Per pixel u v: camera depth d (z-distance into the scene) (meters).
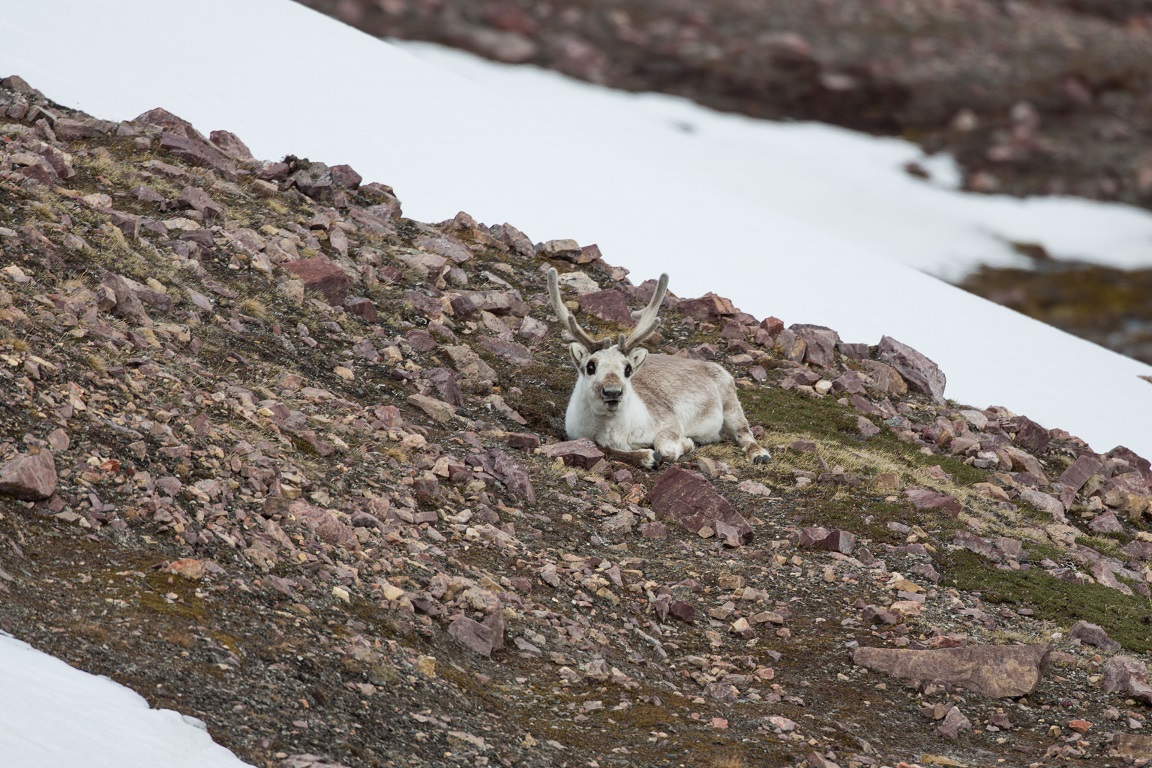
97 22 131.62
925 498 62.12
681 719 36.09
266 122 126.00
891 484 63.09
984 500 66.31
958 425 78.81
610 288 87.81
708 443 67.50
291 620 33.22
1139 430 109.12
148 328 51.09
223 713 27.59
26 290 47.62
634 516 54.00
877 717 40.41
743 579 49.88
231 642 30.70
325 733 28.44
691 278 124.62
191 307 57.03
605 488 55.66
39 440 35.88
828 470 63.62
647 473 59.19
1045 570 58.38
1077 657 47.66
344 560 38.41
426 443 52.69
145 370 45.38
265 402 48.34
